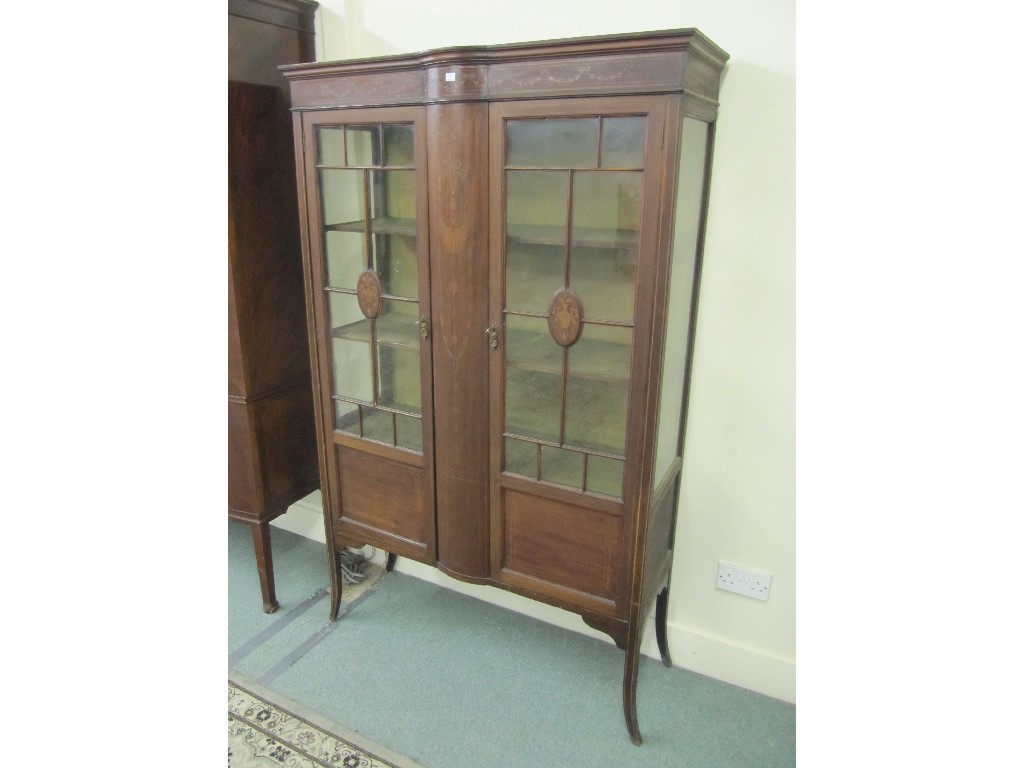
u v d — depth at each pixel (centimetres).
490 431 155
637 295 130
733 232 153
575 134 129
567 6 157
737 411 165
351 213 163
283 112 185
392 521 184
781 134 143
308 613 209
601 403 143
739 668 182
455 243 144
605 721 169
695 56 121
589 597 157
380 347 170
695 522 178
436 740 162
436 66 135
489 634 201
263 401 195
